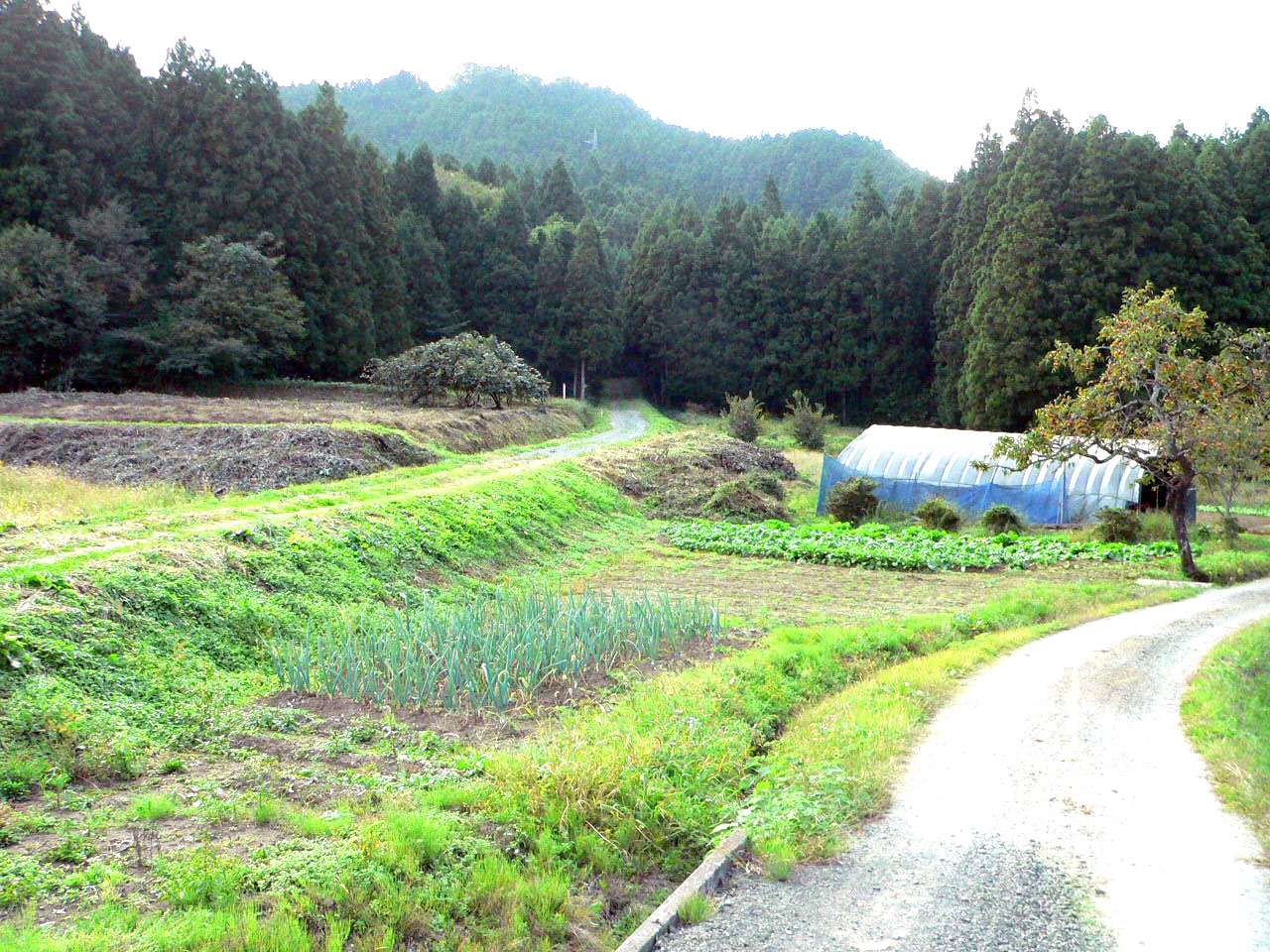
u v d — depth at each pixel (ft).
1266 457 76.43
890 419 226.58
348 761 25.50
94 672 29.22
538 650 33.78
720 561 72.64
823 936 16.01
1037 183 162.30
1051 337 154.81
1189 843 19.95
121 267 145.18
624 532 86.48
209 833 19.84
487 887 17.72
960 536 83.92
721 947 15.67
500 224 260.83
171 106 163.22
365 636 36.70
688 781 23.04
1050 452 71.41
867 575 66.23
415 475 84.38
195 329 140.77
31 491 59.36
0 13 149.48
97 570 35.17
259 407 125.39
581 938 16.92
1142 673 36.40
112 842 19.31
